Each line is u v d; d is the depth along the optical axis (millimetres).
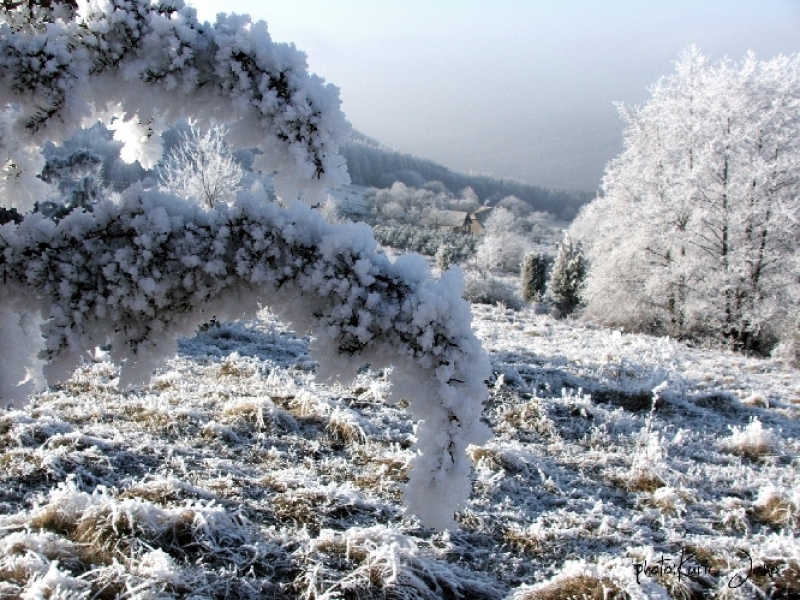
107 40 2014
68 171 9633
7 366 2131
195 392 7047
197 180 16234
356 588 3447
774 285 18328
